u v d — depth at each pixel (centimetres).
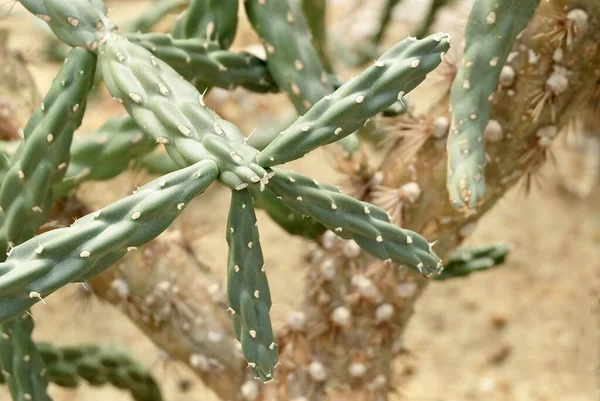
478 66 74
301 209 68
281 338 90
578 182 183
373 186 85
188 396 141
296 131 66
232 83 86
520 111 79
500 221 178
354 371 88
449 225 84
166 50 80
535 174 85
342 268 87
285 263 163
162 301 89
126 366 101
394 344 91
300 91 84
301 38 84
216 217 176
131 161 88
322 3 92
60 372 98
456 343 154
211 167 65
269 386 90
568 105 80
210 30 84
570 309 159
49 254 64
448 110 81
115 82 70
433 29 150
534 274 168
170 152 67
